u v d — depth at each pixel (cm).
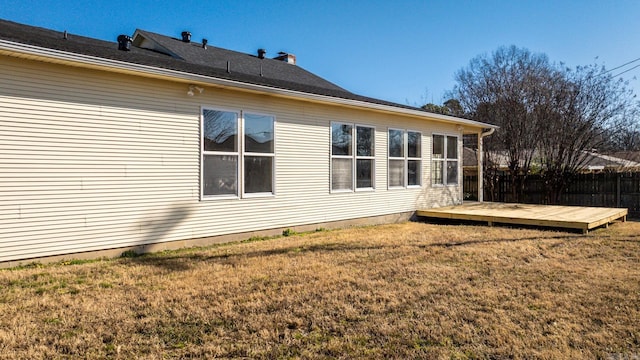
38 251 516
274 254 605
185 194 655
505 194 1529
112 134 576
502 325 330
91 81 556
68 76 536
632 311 358
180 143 648
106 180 571
